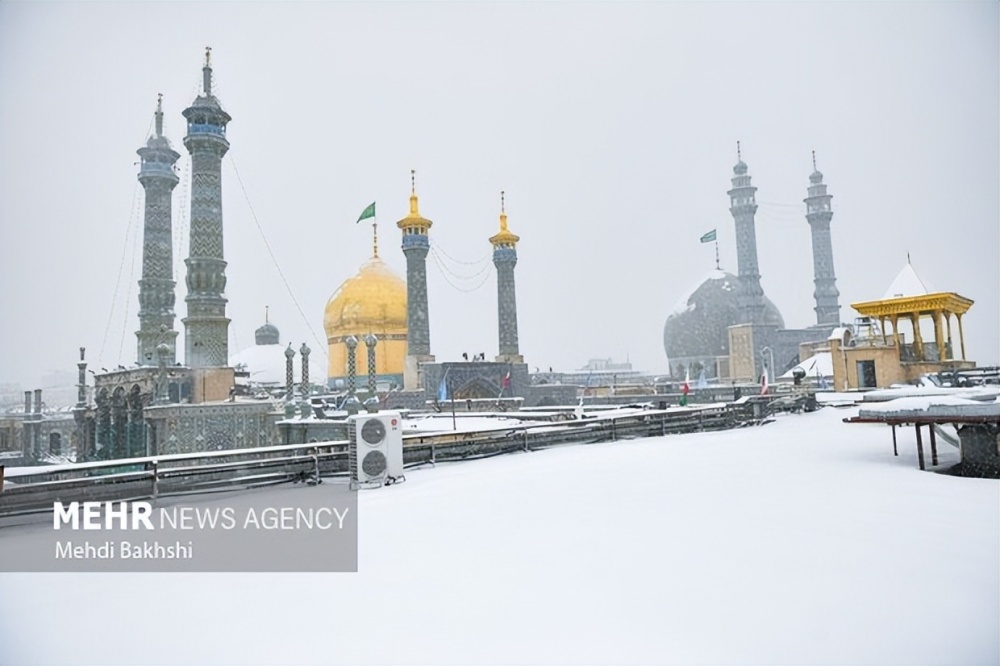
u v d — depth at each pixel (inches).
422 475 613.6
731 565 290.8
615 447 806.5
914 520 366.3
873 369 1765.5
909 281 1811.0
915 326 1770.4
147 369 1862.7
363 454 557.3
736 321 3565.5
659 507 424.2
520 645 213.3
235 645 222.1
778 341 3302.2
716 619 230.1
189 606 262.4
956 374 1565.0
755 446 772.6
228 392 1951.3
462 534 365.4
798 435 893.2
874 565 285.0
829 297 3843.5
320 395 2228.1
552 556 314.8
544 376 3794.3
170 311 2438.5
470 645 214.7
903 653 199.6
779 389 1658.5
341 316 2856.8
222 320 2046.0
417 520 407.5
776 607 239.6
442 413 1652.3
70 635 233.6
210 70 2057.1
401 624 234.8
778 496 450.0
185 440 1648.6
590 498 464.4
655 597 253.3
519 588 269.1
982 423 515.5
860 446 741.9
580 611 241.1
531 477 574.2
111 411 2037.4
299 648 217.8
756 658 199.5
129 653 217.6
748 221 3922.2
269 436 1706.4
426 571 297.1
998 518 367.9
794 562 292.4
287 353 1460.4
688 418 1031.6
